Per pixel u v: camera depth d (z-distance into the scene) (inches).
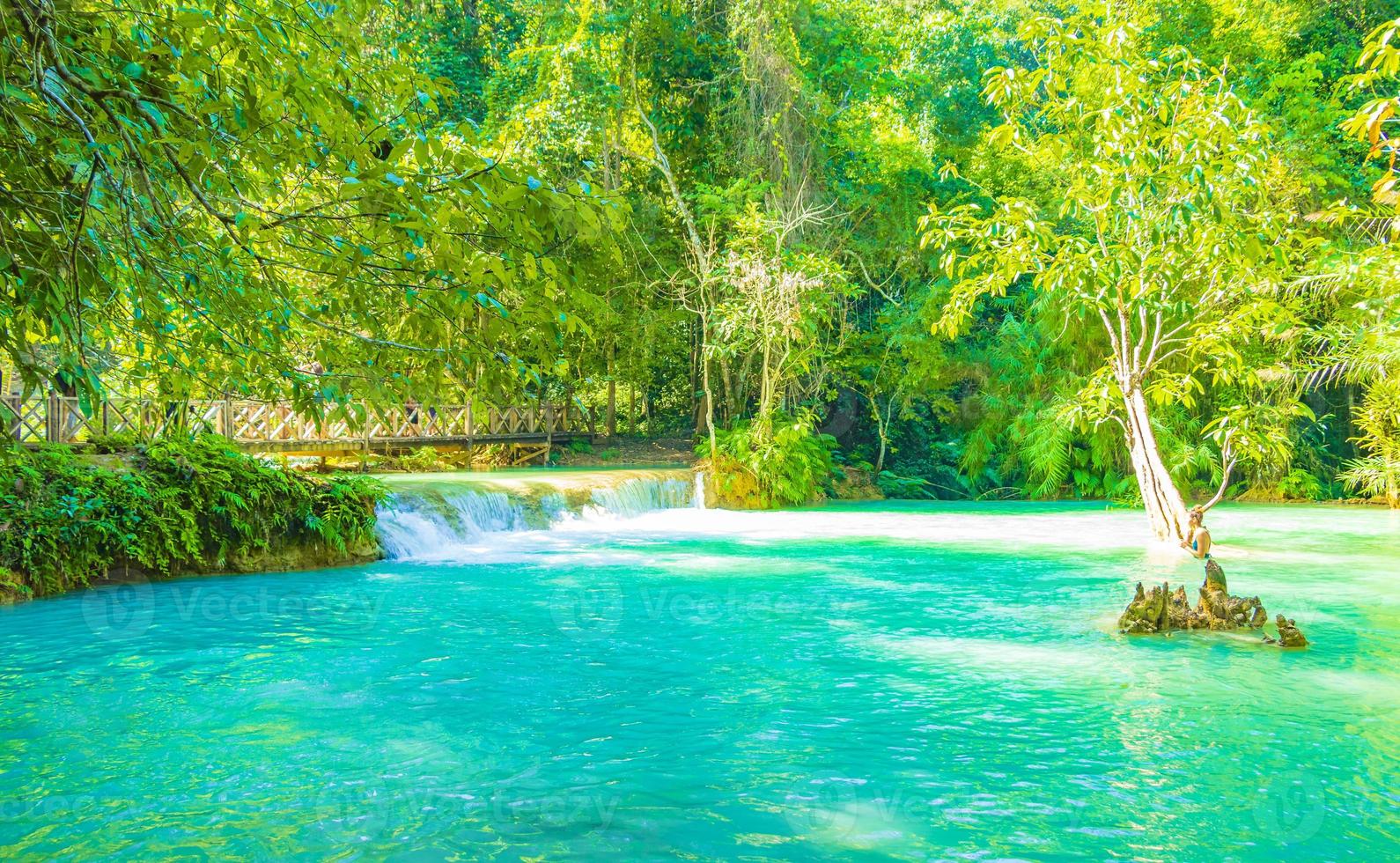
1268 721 196.4
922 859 133.0
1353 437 874.1
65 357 113.3
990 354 991.0
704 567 435.2
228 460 421.7
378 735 188.4
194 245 131.0
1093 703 211.2
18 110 110.6
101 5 119.2
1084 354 919.0
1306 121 856.9
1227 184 439.5
